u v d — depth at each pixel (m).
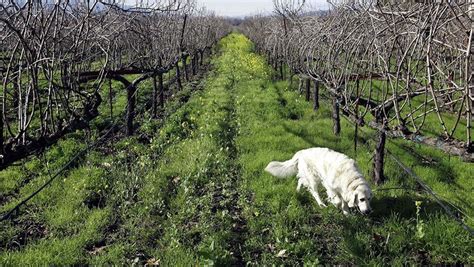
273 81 17.94
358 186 5.58
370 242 5.18
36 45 4.68
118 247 5.26
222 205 6.37
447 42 4.89
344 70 7.75
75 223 5.89
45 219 6.04
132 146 9.05
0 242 5.47
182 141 9.27
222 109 12.10
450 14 4.14
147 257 5.20
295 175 7.12
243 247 5.33
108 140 9.69
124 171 7.43
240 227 5.85
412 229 5.36
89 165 7.79
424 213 5.80
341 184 5.79
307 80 13.12
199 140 9.05
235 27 78.88
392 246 5.06
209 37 29.34
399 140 8.76
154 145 8.68
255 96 13.88
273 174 7.04
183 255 5.02
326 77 9.00
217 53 32.38
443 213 5.77
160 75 13.12
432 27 3.70
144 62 12.16
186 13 16.12
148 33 11.42
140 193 6.64
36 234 5.69
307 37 11.50
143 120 10.97
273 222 5.72
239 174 7.51
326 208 6.08
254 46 34.72
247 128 10.17
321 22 11.34
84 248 5.36
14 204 6.34
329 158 6.11
